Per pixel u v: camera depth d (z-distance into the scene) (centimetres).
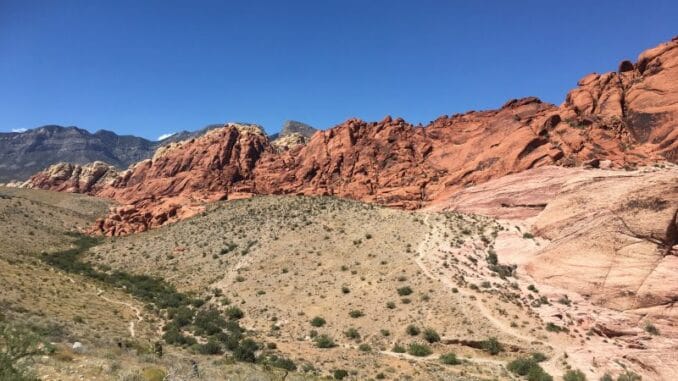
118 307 5725
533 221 7062
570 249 5766
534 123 9450
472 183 8831
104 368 1912
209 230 9631
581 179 6444
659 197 5350
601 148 8119
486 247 6756
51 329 3238
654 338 4544
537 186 7569
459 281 5916
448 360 4409
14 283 4859
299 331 5550
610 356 4328
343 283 6450
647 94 8544
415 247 6988
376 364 4253
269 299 6425
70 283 6166
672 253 5109
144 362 2461
